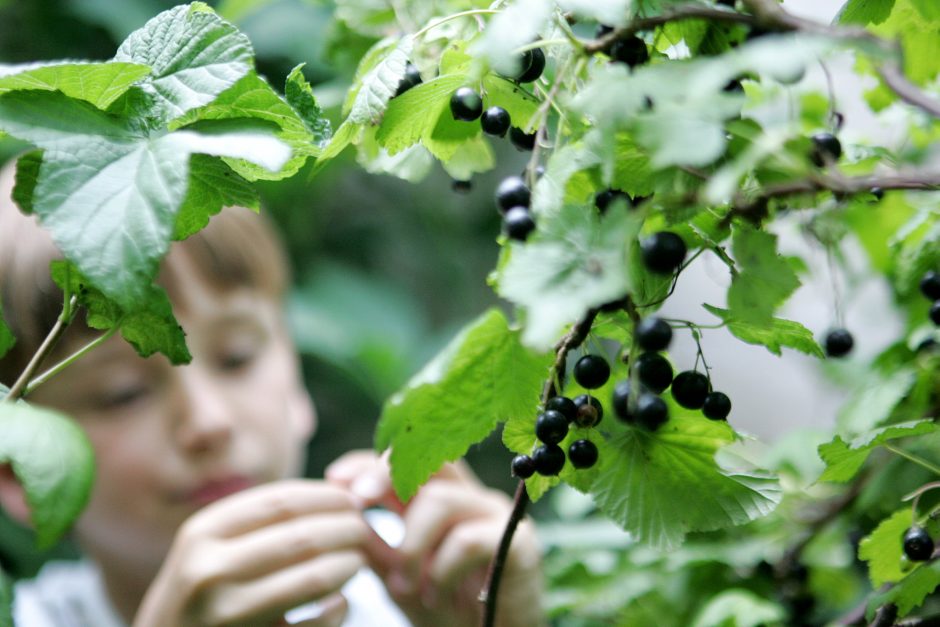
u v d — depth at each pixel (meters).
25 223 1.41
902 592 0.74
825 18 1.71
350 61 1.29
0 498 1.50
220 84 0.64
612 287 0.49
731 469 0.72
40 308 1.38
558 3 0.61
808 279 1.15
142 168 0.60
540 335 0.49
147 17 2.45
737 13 0.56
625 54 0.63
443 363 0.76
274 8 2.34
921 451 0.98
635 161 0.59
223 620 1.16
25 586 1.92
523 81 0.68
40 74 0.62
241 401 1.54
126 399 1.45
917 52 0.86
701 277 2.16
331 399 2.76
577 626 1.45
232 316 1.55
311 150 0.67
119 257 0.56
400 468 0.80
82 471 0.61
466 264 2.97
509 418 0.75
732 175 0.50
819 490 1.25
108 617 1.74
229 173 0.70
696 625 1.17
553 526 1.62
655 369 0.60
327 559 1.21
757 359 2.32
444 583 1.28
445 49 0.73
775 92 1.01
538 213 0.58
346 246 2.90
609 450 0.72
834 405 1.68
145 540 1.50
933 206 0.84
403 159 0.82
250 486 1.52
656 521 0.71
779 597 1.25
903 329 1.17
